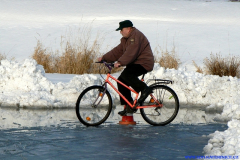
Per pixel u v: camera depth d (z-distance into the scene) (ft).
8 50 188.85
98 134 57.26
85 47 149.48
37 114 73.61
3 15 292.61
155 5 355.36
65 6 343.26
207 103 93.45
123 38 66.69
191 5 362.74
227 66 143.13
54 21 271.69
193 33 231.91
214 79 101.19
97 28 241.76
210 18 300.61
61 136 55.26
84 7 338.54
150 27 249.14
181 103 91.40
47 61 143.64
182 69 115.96
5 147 48.44
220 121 71.00
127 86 65.92
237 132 48.21
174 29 243.40
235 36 224.53
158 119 68.49
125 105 66.90
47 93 86.28
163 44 205.16
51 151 46.98
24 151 46.73
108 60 68.03
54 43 203.72
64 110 79.56
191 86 95.86
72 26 249.55
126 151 47.62
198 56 181.37
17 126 61.57
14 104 82.79
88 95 85.40
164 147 49.93
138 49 63.93
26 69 91.86
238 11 333.62
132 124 66.49
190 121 70.44
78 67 136.87
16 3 348.38
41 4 349.41
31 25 251.80
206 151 47.26
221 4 370.73
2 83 91.09
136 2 369.50
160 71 102.47
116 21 270.05
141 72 65.46
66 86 90.43
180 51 191.21
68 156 44.86
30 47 195.83
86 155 45.42
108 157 44.75
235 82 96.58
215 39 217.15
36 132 57.47
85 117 70.85
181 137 56.08
